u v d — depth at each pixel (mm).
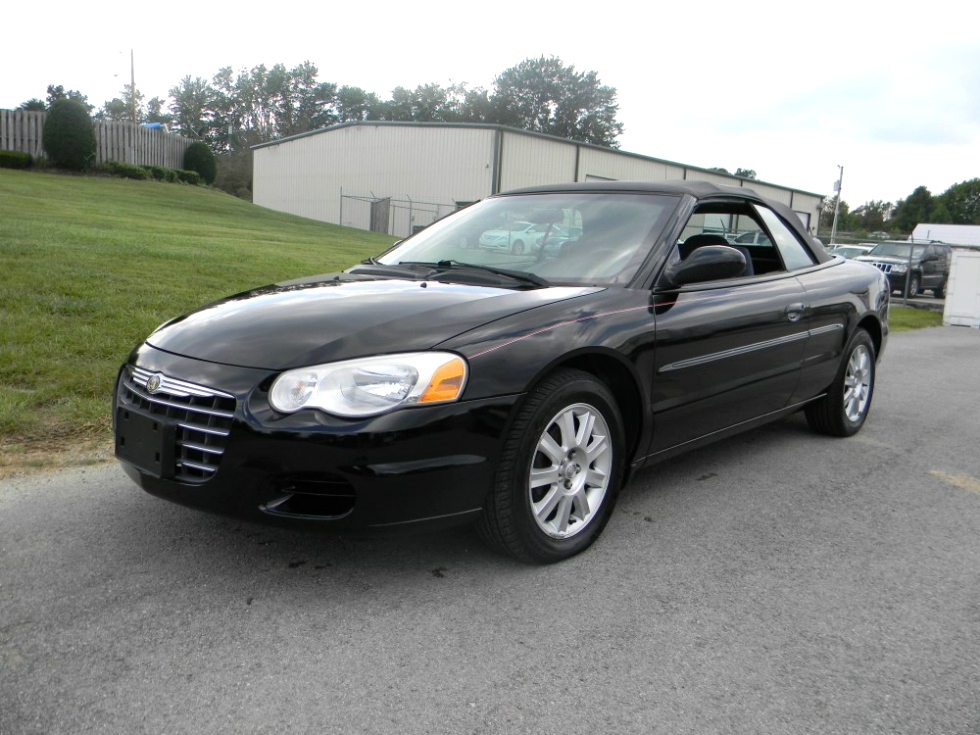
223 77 106625
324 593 2701
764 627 2611
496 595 2738
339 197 40875
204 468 2619
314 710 2076
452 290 3170
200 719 2023
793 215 4770
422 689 2188
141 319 6207
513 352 2746
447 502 2627
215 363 2689
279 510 2566
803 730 2080
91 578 2736
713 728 2074
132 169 33625
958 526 3611
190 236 13797
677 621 2625
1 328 5574
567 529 3045
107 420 4324
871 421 5664
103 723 1991
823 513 3703
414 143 37312
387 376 2539
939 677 2354
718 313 3596
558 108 81750
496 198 4359
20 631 2393
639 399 3223
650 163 40375
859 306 4871
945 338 12305
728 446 4809
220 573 2812
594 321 3035
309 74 106312
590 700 2170
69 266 7895
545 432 2865
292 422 2492
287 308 3002
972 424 5684
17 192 21266
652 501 3770
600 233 3633
